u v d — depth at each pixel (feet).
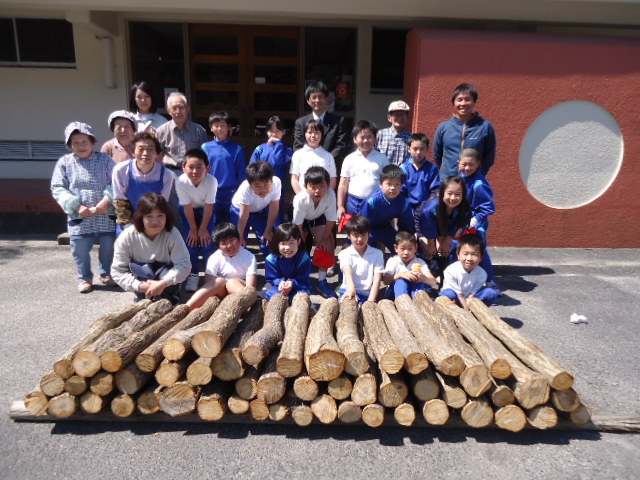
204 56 24.30
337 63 24.71
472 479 7.27
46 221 20.16
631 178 19.07
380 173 14.96
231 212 14.70
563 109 18.38
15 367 10.11
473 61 17.81
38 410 8.19
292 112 25.14
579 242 19.62
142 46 23.76
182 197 13.48
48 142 24.18
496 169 18.80
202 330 7.97
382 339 8.68
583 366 10.54
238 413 8.27
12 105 23.80
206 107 24.82
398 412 8.04
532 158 18.80
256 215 14.73
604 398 9.29
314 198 13.43
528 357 8.79
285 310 10.94
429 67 17.78
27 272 16.10
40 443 7.93
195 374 8.04
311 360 7.86
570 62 17.99
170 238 11.63
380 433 8.30
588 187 19.17
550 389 8.13
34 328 11.98
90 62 23.36
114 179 13.03
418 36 17.94
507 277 16.60
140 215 11.09
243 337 8.93
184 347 8.02
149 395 8.17
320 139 15.01
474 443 8.07
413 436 8.23
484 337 9.23
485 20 20.04
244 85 24.71
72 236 14.01
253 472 7.35
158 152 13.04
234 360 8.06
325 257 14.21
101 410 8.42
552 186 19.11
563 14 18.98
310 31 24.17
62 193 13.61
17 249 18.40
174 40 23.97
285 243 12.27
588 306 14.07
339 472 7.38
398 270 13.42
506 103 18.21
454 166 15.44
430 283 12.98
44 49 23.27
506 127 18.40
